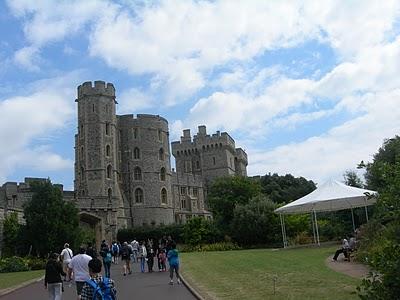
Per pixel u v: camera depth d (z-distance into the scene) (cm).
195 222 5066
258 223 4656
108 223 5766
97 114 7019
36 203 3881
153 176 7825
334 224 4569
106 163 6938
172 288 1747
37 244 3750
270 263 2392
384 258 746
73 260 1264
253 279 1758
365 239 2194
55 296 1291
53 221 3800
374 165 920
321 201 3316
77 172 7056
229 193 5494
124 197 7600
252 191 5584
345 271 1841
